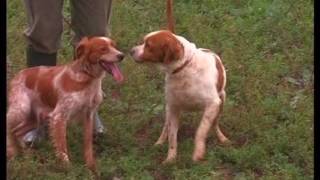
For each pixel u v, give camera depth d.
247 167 6.59
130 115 7.62
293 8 9.97
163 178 6.43
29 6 6.69
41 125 6.68
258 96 7.82
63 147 6.36
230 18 9.80
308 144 6.93
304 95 8.09
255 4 10.09
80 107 6.36
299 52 9.02
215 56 6.83
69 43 9.20
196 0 10.27
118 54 6.13
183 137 7.24
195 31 9.41
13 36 9.35
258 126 7.23
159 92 8.16
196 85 6.50
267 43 9.28
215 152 6.77
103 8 6.83
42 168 6.29
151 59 6.41
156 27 9.69
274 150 6.83
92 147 6.73
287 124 7.39
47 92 6.41
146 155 6.78
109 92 8.16
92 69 6.21
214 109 6.57
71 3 6.84
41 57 6.92
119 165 6.51
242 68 8.47
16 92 6.57
